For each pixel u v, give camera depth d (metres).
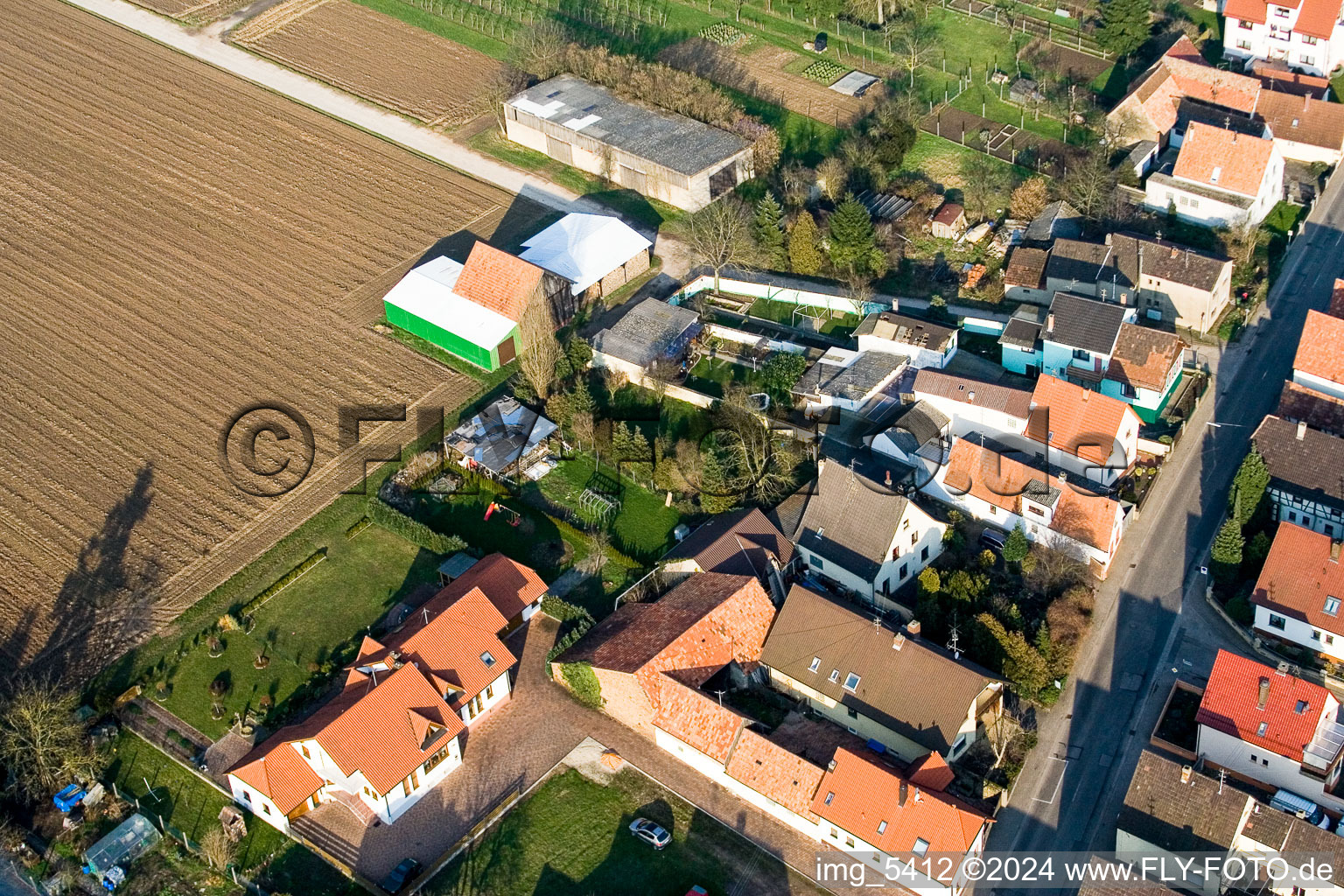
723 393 130.38
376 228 158.12
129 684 105.75
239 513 121.25
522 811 95.12
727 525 112.38
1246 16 171.38
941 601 105.81
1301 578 102.62
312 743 93.81
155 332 143.75
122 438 130.00
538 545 116.31
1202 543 112.88
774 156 161.62
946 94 174.12
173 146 174.88
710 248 144.62
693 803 95.12
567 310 140.25
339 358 139.38
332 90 184.88
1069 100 168.88
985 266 144.00
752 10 195.38
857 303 138.38
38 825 96.19
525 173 166.75
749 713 100.62
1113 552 111.88
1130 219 147.62
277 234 158.12
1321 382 121.75
